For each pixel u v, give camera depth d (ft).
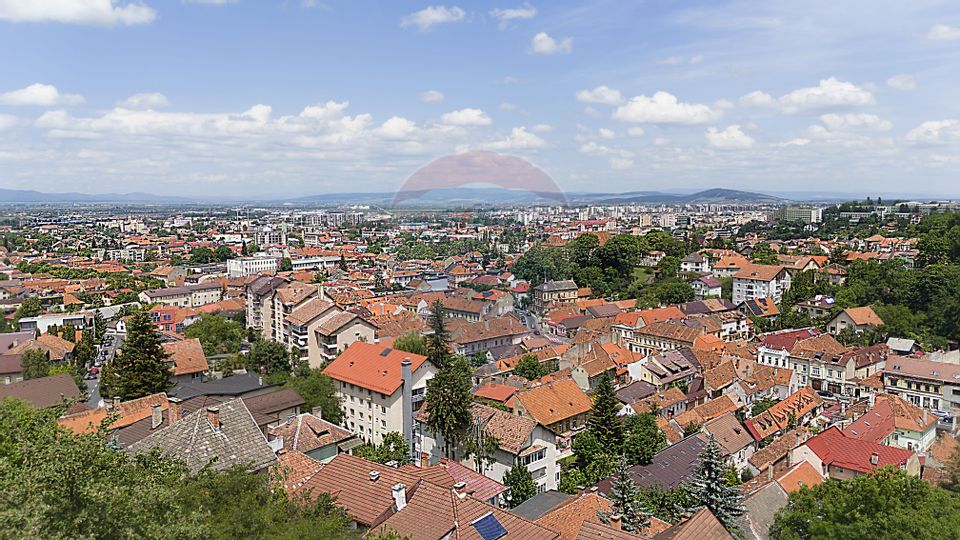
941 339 433.48
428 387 242.78
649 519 171.22
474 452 232.32
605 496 189.26
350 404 283.38
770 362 421.59
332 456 210.38
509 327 483.10
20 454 87.76
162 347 300.61
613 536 117.91
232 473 113.19
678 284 594.24
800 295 561.84
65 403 127.85
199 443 140.56
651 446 235.20
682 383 370.12
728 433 269.44
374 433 271.49
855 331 458.09
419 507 130.82
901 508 142.72
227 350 425.28
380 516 131.95
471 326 466.70
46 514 72.84
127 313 544.62
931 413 311.27
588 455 237.86
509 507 204.13
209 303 652.89
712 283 626.64
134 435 185.68
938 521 136.46
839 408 341.41
